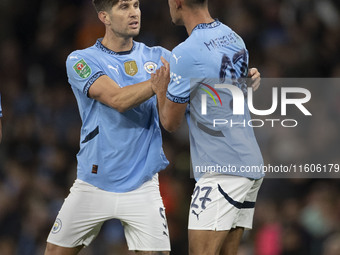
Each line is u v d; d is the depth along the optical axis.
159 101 18.11
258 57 40.59
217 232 17.86
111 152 19.30
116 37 19.45
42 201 35.28
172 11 18.38
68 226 19.52
